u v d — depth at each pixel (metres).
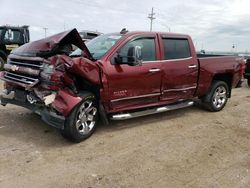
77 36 4.60
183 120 6.16
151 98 5.52
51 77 4.21
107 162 3.98
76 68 4.25
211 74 6.53
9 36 13.44
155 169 3.84
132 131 5.29
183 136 5.16
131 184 3.44
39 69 4.40
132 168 3.84
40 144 4.47
